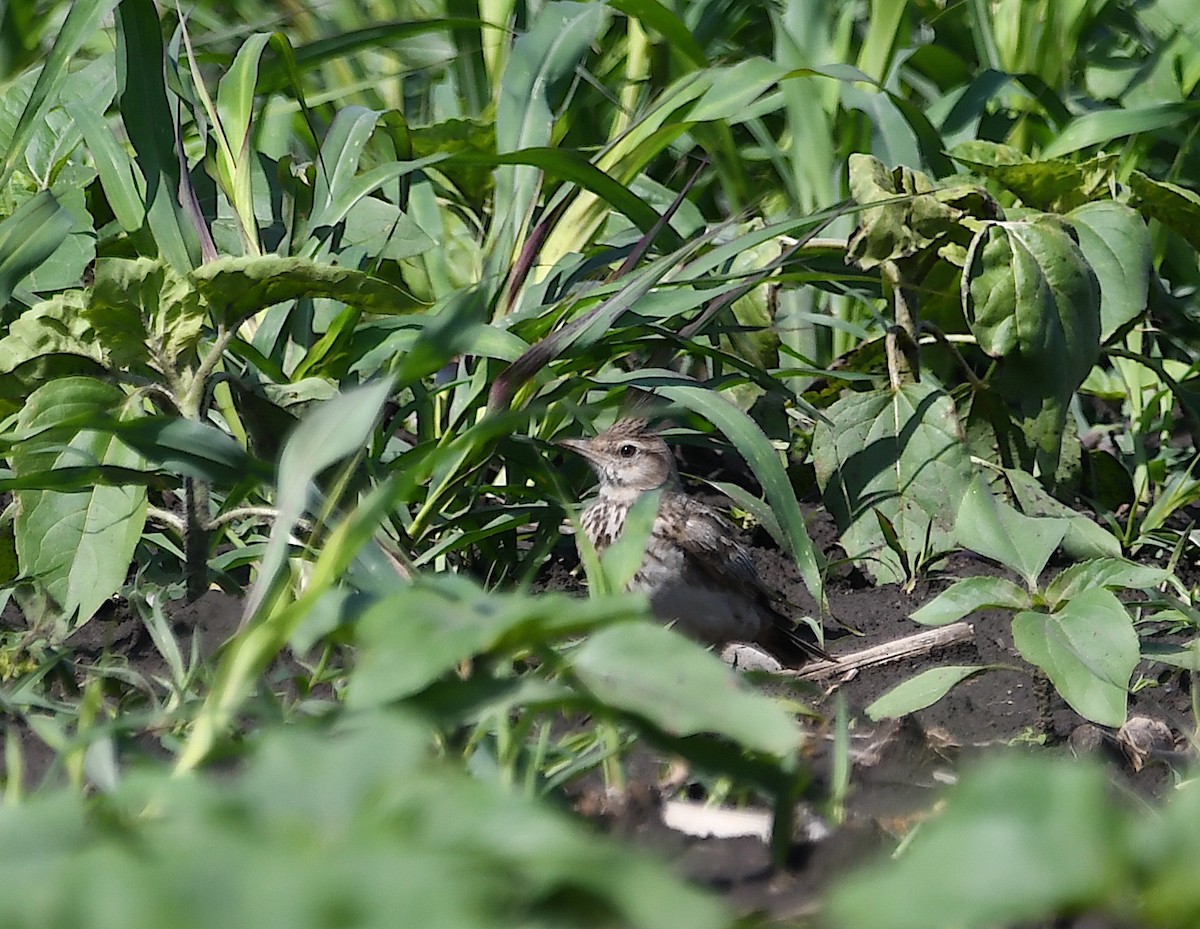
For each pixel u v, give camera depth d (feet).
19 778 19.25
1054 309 37.65
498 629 15.67
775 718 16.02
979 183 46.11
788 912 17.39
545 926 11.45
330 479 27.45
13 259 30.53
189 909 10.48
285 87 44.70
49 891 10.64
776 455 33.24
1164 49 52.24
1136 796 22.99
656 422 40.75
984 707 29.99
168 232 33.22
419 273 43.32
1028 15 52.90
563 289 37.73
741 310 40.91
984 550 28.91
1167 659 27.66
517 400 33.19
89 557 28.81
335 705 22.25
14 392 28.60
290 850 11.21
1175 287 50.08
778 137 54.24
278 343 35.22
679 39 42.63
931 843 11.44
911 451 37.47
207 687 25.27
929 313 41.14
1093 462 42.63
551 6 40.40
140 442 25.00
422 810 12.65
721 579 37.11
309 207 38.63
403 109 49.42
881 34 47.65
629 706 16.46
